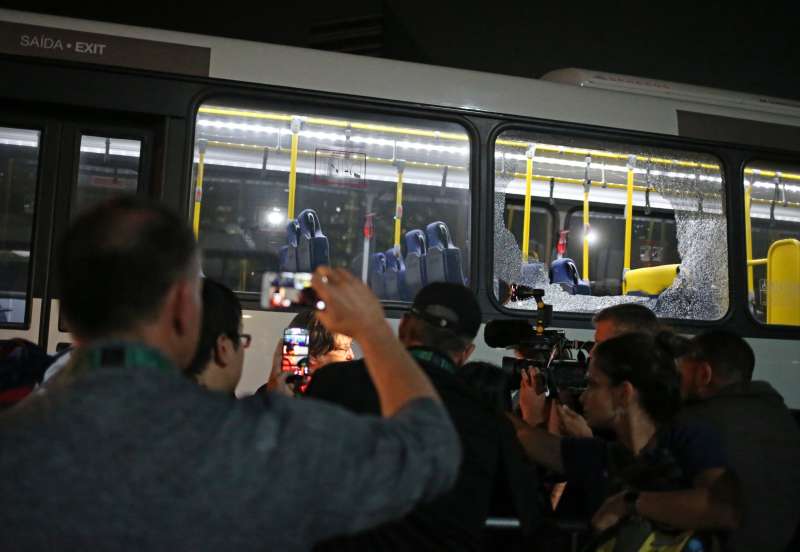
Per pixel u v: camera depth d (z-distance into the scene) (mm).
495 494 2469
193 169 4809
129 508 1113
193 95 4793
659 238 5676
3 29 4605
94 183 4719
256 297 4805
